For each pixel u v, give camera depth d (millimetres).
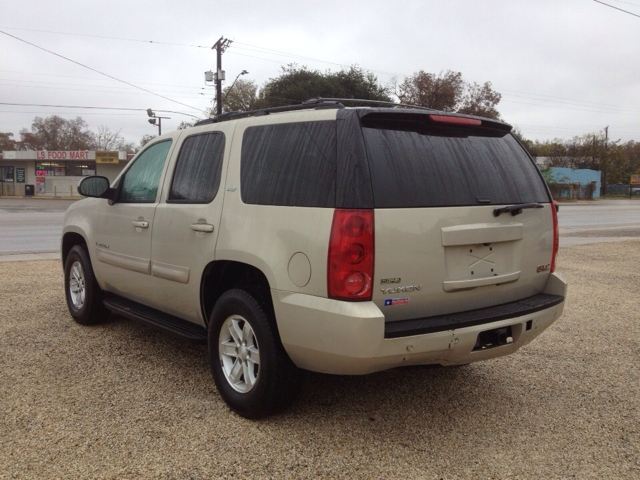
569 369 4809
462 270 3406
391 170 3195
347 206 3062
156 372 4465
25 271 8812
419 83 48500
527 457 3266
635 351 5332
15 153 47281
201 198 4086
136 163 5121
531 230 3822
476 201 3479
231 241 3668
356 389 4230
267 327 3459
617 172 80938
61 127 86938
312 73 45281
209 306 4109
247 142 3861
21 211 28328
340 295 3045
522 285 3826
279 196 3457
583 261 11289
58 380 4254
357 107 3379
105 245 5215
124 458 3117
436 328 3158
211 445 3293
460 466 3139
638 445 3445
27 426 3477
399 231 3121
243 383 3754
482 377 4574
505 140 3990
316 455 3209
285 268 3305
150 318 4633
